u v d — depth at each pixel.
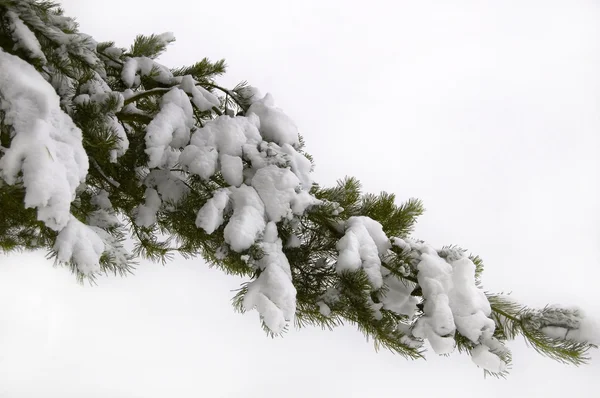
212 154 3.23
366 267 3.07
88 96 3.04
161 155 3.22
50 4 2.86
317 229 3.45
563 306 3.01
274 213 3.14
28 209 2.58
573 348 2.85
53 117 2.49
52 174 2.28
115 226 3.71
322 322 3.18
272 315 2.62
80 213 3.48
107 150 2.99
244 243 2.90
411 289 3.17
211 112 4.04
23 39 2.63
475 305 2.95
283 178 3.21
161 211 3.50
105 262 3.01
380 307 3.02
